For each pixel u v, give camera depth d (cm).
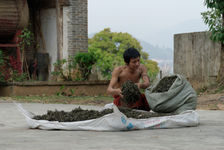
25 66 1545
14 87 1207
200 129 466
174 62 1451
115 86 558
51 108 841
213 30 1239
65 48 1509
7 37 1466
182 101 520
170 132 437
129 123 451
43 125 473
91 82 1299
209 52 1326
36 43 1612
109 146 337
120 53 4016
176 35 1445
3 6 1384
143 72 559
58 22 1505
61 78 1362
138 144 349
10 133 437
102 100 1111
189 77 1392
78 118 481
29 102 1022
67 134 421
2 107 844
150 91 543
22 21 1414
